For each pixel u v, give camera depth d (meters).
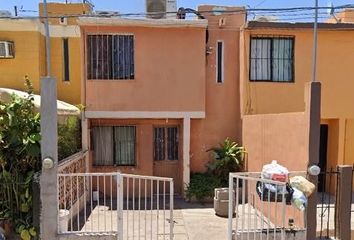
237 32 12.52
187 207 10.76
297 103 11.84
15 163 7.30
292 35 11.72
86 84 11.17
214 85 12.52
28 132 7.32
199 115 11.48
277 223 8.13
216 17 12.54
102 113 11.23
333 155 12.06
